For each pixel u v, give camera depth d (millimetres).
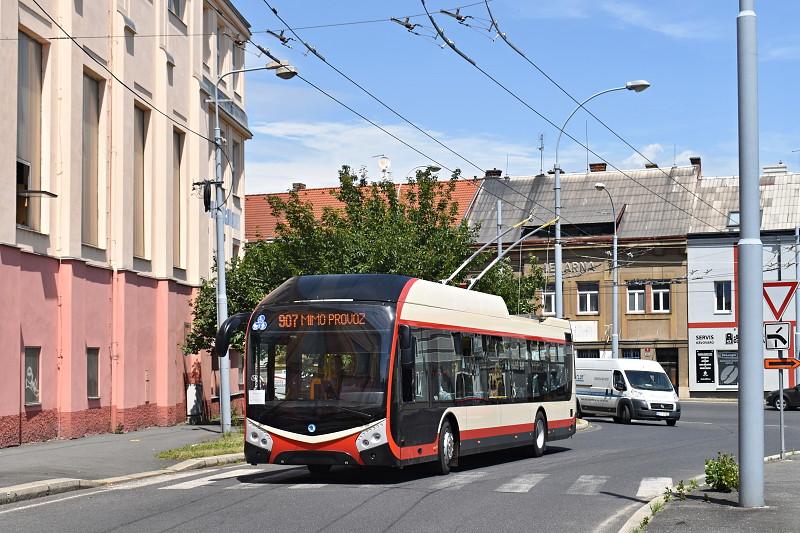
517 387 22266
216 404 38625
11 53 23250
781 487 14914
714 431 34969
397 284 16969
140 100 31109
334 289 16672
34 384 24422
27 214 24688
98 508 13008
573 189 69375
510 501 14062
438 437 17734
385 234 33969
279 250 33344
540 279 51094
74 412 25938
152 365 31688
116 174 29281
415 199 38750
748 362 12445
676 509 12414
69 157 26016
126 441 24859
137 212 31578
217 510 12750
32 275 24359
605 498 14562
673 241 63562
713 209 64750
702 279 63062
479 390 19938
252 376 16422
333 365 16172
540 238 66500
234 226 42438
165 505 13258
